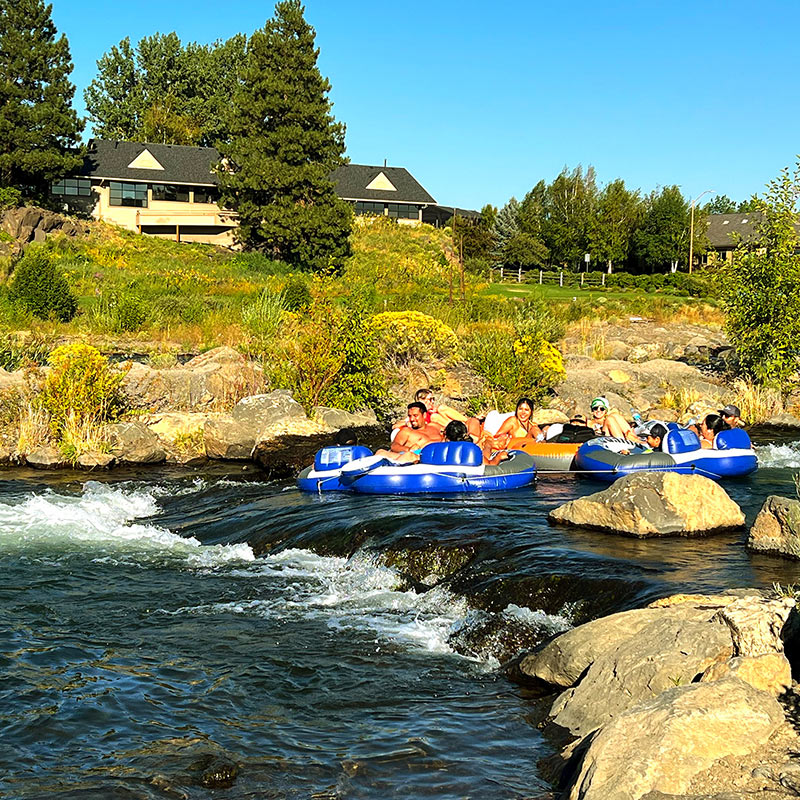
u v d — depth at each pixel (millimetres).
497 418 14922
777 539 9273
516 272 75375
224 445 16547
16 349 21703
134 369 18609
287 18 58688
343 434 17172
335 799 5527
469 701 6945
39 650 7891
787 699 5574
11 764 5941
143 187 69000
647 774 4832
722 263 22297
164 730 6430
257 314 29812
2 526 12055
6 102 61656
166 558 10758
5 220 55062
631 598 8000
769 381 20516
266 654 7824
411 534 10234
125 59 107875
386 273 56594
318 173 58406
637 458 13305
